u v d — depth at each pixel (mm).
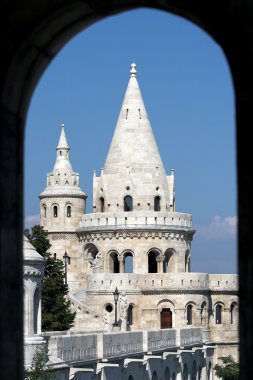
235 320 157125
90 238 159500
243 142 16703
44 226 169125
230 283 156625
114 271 159000
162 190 161625
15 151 18109
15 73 17797
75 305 138875
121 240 156125
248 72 16672
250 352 16109
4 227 17406
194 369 138250
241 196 16609
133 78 167500
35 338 73625
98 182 162625
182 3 17062
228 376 147875
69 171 170875
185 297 149625
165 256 157125
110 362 90812
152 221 155875
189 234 160750
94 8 18016
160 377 114812
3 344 17078
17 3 17156
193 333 138250
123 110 165375
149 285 149375
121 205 160375
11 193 17828
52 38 18469
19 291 17984
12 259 17734
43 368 70250
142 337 107188
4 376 17016
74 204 168750
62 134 173625
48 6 17469
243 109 16750
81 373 82000
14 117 18094
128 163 161750
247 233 16469
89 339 85812
